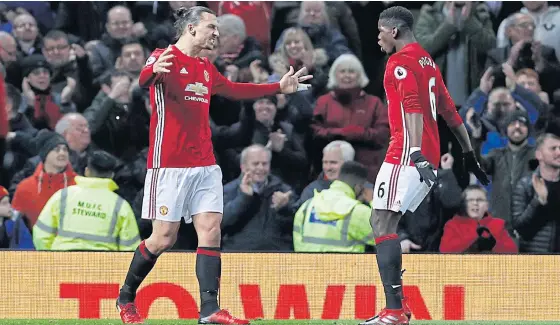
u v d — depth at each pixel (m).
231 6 33.56
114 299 26.39
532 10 33.31
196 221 20.08
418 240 30.83
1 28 33.31
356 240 28.66
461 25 33.03
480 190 30.67
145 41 33.72
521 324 23.41
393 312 18.31
